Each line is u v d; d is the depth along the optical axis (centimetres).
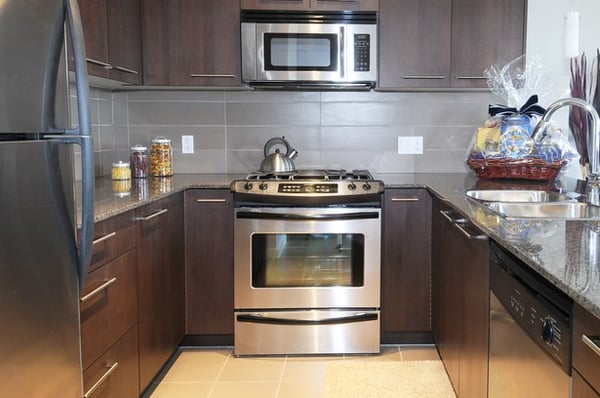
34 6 144
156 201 245
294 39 300
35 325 147
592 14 321
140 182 295
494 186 262
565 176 313
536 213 212
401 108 341
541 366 123
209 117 342
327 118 341
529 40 328
